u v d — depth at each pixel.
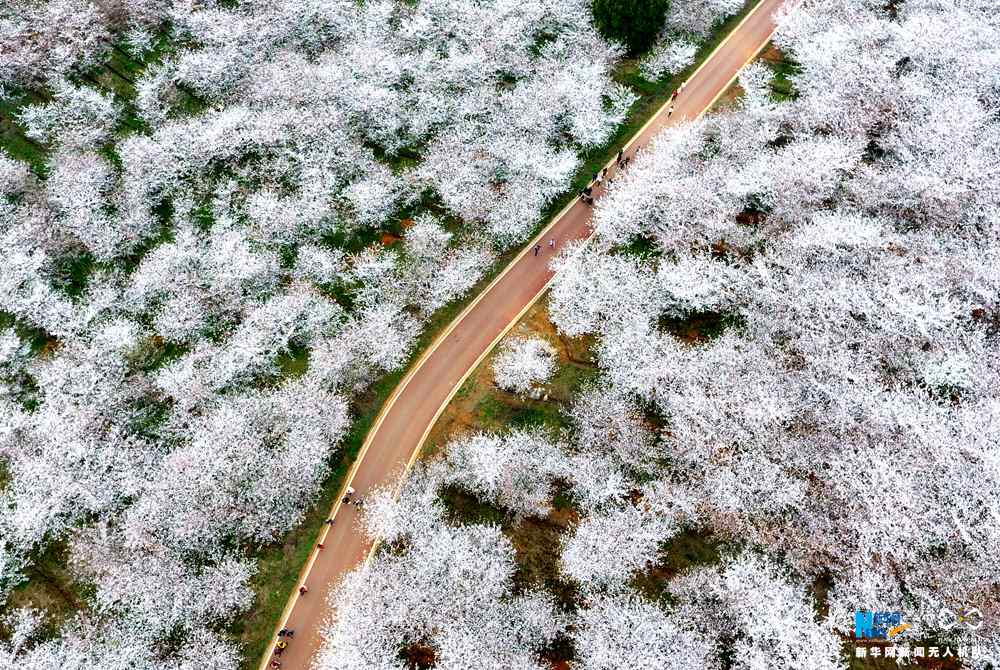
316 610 29.06
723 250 35.97
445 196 38.47
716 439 29.20
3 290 35.69
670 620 26.66
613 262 35.50
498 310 36.50
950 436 27.84
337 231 38.88
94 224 38.03
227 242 36.94
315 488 30.66
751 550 28.20
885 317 30.92
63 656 27.52
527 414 32.84
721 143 38.94
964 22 40.59
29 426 32.53
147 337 35.38
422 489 30.33
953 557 26.09
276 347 34.25
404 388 34.25
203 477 29.55
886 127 38.38
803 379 30.17
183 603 27.89
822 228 33.53
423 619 26.88
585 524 28.62
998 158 35.03
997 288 30.97
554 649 27.53
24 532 29.80
